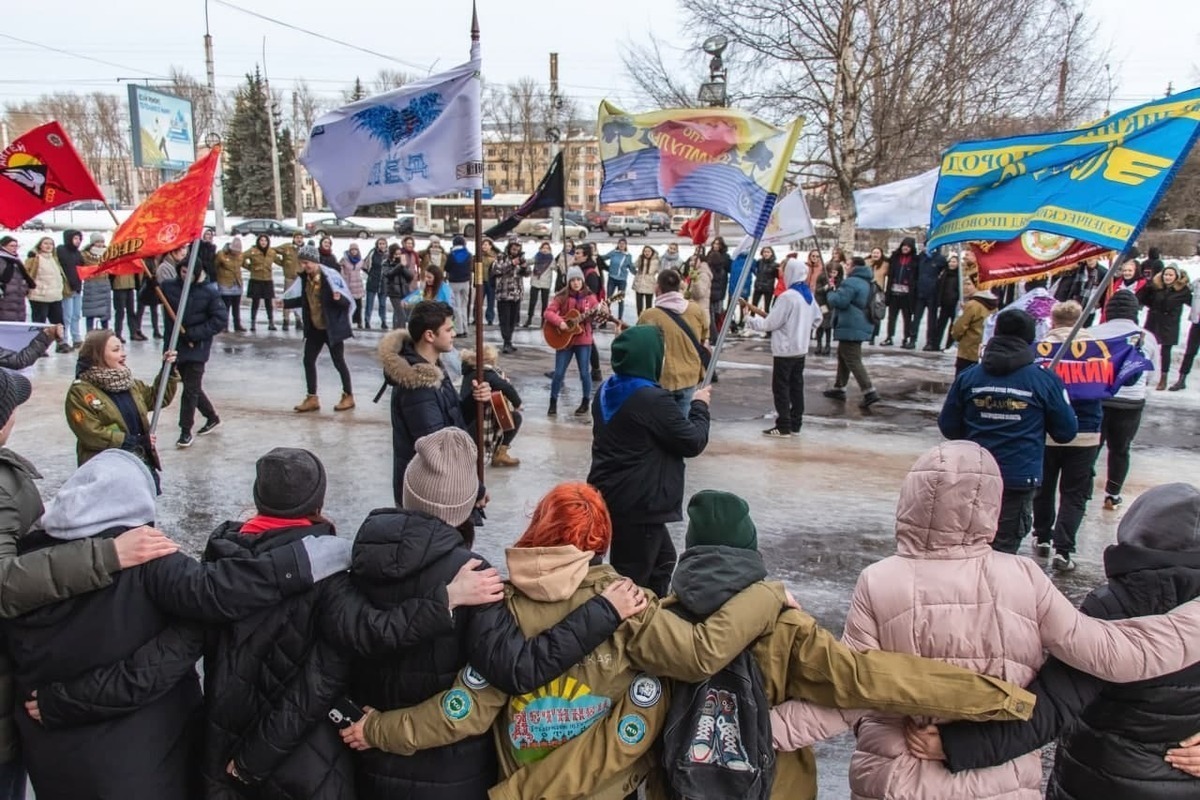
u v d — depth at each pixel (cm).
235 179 6544
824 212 4484
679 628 241
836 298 1083
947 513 251
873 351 1562
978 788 252
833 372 1348
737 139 483
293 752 256
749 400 1128
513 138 8350
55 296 1320
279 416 991
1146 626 246
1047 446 597
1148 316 1241
